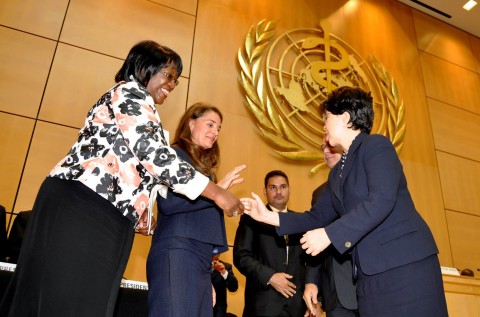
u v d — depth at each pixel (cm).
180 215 142
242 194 400
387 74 540
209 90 430
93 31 404
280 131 438
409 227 132
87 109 373
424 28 639
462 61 645
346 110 160
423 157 524
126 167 118
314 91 478
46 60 375
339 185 155
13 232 252
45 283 98
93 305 101
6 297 99
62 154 352
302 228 176
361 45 561
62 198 108
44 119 356
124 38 415
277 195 296
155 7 446
